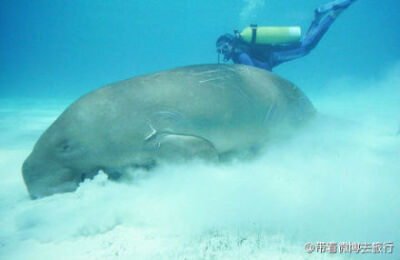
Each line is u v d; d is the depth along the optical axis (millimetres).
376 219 2650
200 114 3736
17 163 5027
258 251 2312
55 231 2703
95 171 3814
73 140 3623
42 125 9047
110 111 3654
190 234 2574
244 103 4055
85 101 3779
